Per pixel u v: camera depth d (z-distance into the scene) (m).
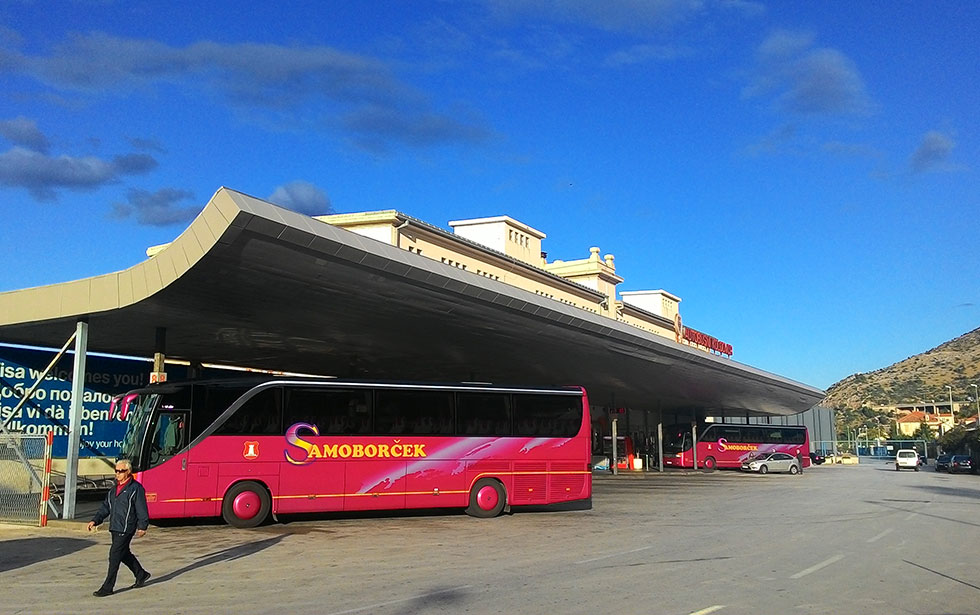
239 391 16.84
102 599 8.76
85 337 17.95
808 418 93.38
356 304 18.92
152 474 15.75
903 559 12.22
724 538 14.90
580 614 7.95
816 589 9.48
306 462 17.09
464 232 41.94
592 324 24.78
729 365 38.00
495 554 12.50
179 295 16.84
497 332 23.61
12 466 16.80
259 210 13.34
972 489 32.66
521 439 19.58
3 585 9.64
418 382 18.80
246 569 10.91
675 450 53.03
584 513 20.36
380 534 15.31
